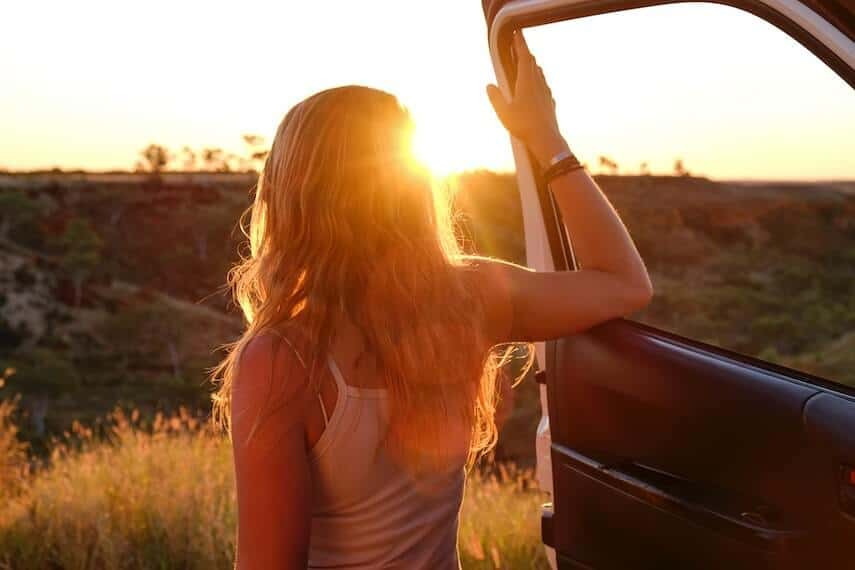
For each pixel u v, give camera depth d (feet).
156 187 435.53
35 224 401.90
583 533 6.16
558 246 6.23
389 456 3.94
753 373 5.34
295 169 4.05
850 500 4.82
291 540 3.76
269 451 3.73
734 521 5.22
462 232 4.96
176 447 20.89
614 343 5.95
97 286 363.76
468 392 4.21
